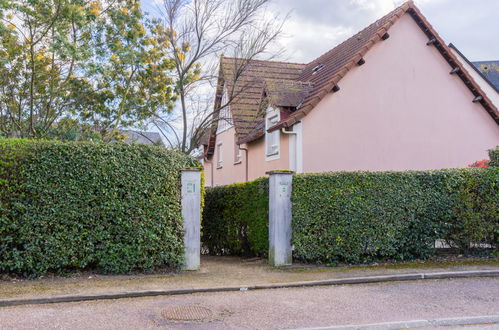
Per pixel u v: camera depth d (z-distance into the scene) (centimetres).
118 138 1833
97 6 1526
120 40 1602
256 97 2130
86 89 1669
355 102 1664
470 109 1805
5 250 876
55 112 1673
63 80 1642
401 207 1065
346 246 1055
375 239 1052
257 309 693
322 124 1619
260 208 1198
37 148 902
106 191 935
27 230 882
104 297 765
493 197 1080
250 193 1274
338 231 1050
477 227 1077
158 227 975
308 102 1642
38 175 894
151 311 683
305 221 1055
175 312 677
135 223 957
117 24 1551
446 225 1077
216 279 912
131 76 1648
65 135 1658
